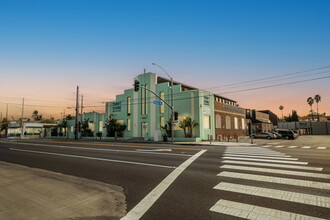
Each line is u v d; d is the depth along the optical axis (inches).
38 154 565.0
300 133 2783.0
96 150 632.4
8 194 205.8
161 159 432.1
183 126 1117.1
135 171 324.5
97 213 163.5
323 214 157.4
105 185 245.4
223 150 604.4
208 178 269.3
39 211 163.8
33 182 252.8
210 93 1243.8
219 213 163.3
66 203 183.0
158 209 174.2
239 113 1673.2
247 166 339.6
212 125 1235.2
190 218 155.6
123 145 819.4
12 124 2915.8
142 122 1357.0
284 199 189.6
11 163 410.6
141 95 1376.7
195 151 576.1
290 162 372.8
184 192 217.0
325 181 245.3
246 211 165.6
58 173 307.6
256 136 1423.5
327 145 840.3
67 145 859.4
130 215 161.9
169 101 1240.2
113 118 1514.5
